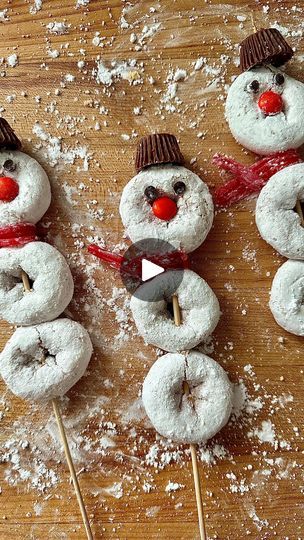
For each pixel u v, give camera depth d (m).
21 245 0.30
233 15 0.34
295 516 0.29
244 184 0.32
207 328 0.29
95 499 0.30
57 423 0.30
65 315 0.32
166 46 0.34
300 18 0.34
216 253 0.32
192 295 0.29
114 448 0.30
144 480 0.30
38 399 0.30
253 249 0.32
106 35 0.34
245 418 0.30
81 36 0.34
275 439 0.30
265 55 0.30
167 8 0.34
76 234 0.32
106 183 0.33
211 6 0.34
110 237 0.32
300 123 0.30
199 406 0.29
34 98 0.34
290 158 0.31
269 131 0.30
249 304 0.31
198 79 0.33
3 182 0.30
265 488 0.30
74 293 0.32
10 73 0.34
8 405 0.31
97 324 0.32
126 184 0.33
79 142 0.33
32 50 0.34
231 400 0.29
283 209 0.30
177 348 0.29
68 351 0.30
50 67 0.34
